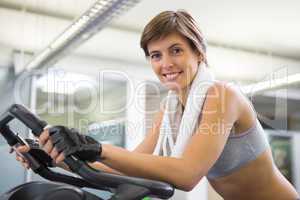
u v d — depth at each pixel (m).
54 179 0.73
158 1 3.04
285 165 3.92
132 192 0.52
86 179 0.56
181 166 0.64
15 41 3.79
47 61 3.71
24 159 0.76
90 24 2.69
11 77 3.88
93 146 0.56
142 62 4.36
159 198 0.56
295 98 5.11
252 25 3.57
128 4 2.36
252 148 0.87
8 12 3.26
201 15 3.34
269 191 0.93
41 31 3.59
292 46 4.18
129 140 2.49
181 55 0.83
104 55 4.18
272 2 3.07
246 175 0.90
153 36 0.82
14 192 0.61
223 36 3.87
